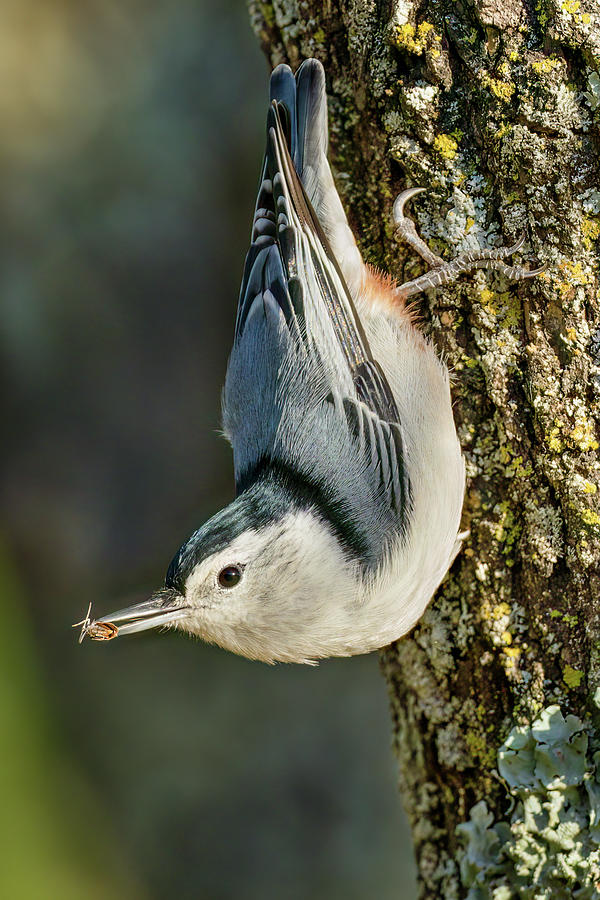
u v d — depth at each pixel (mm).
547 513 6836
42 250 12805
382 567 6918
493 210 6824
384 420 6988
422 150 6926
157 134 12766
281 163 7254
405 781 7770
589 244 6566
